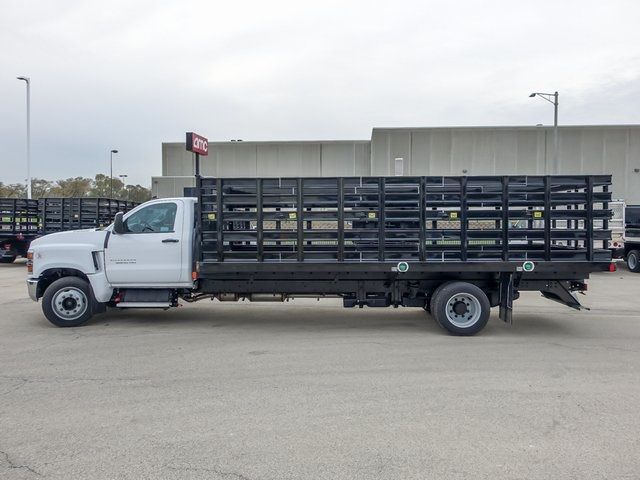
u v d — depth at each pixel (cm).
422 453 382
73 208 1925
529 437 409
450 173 3603
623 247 1791
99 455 379
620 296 1232
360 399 497
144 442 401
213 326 851
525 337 773
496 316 954
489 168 3584
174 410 468
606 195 770
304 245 797
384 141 3628
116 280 820
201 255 791
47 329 821
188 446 394
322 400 494
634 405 480
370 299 823
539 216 770
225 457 376
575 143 3550
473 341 745
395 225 777
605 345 722
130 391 521
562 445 394
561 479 344
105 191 5931
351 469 357
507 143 3566
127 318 920
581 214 772
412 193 770
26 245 2002
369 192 773
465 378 564
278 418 449
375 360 639
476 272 796
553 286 801
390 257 776
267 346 712
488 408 473
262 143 3975
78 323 836
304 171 3972
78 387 534
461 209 768
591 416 452
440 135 3603
